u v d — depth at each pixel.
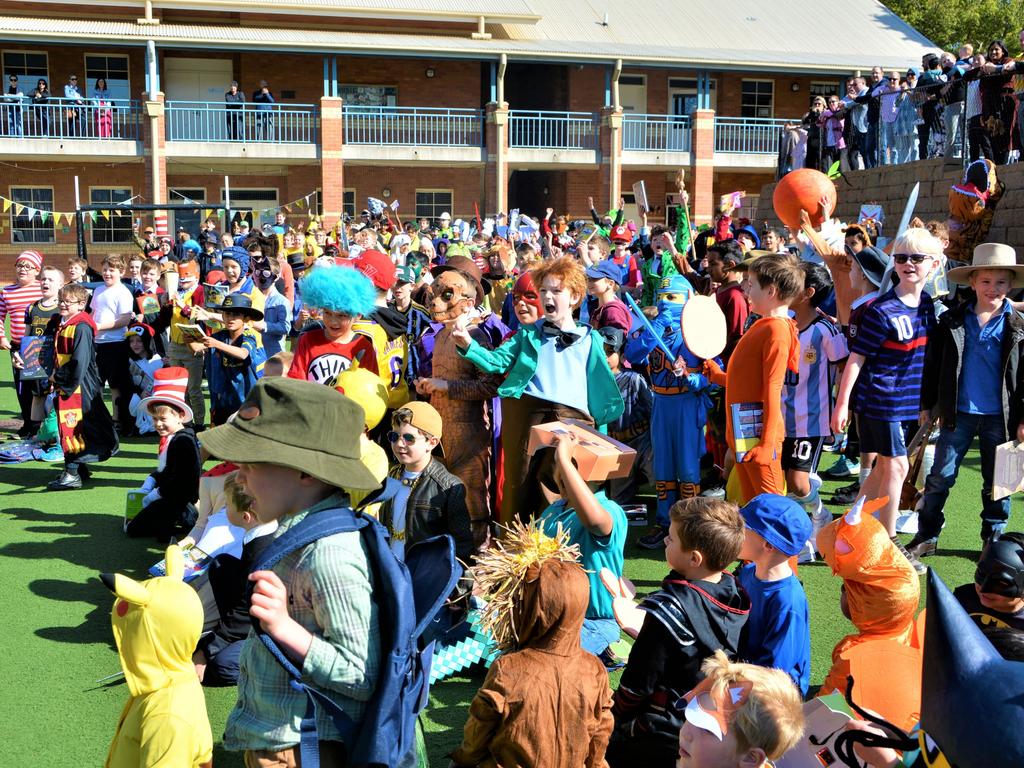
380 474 4.43
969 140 13.27
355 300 5.45
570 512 4.35
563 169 32.31
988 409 5.64
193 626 2.89
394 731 2.38
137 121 27.77
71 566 6.01
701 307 5.59
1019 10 39.44
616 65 29.64
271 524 3.49
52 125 27.88
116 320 9.96
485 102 33.22
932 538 5.86
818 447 5.30
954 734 1.47
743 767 2.27
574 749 2.69
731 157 31.25
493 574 2.82
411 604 2.45
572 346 5.17
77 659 4.70
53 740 3.93
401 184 31.88
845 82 31.95
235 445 2.37
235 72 30.58
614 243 12.47
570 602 2.71
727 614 3.08
